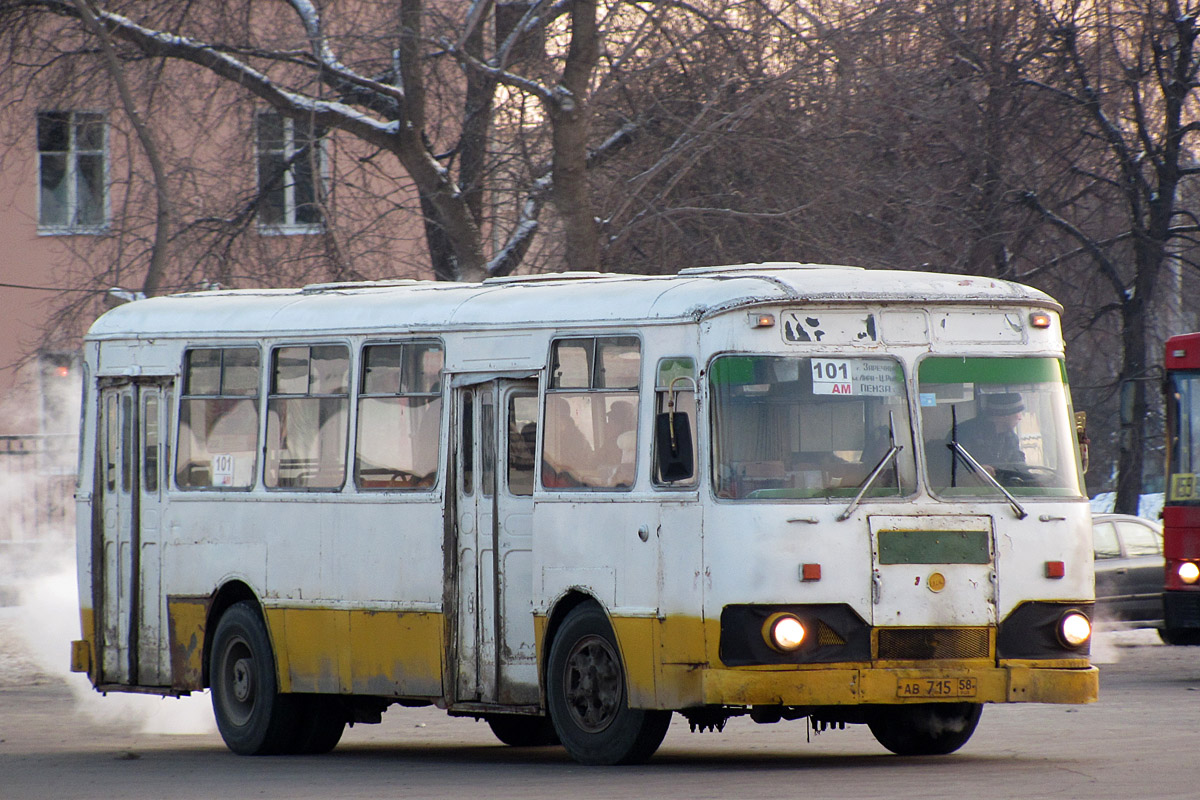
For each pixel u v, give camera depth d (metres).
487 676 43.25
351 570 46.31
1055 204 106.19
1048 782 35.34
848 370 39.16
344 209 86.12
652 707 39.03
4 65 87.94
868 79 83.31
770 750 46.25
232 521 49.69
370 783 38.75
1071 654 39.84
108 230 87.25
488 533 43.38
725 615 37.69
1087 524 40.44
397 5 82.75
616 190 82.00
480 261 83.06
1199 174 112.94
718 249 82.19
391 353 46.25
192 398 51.44
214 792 37.62
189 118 88.38
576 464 41.28
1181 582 66.44
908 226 84.88
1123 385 67.88
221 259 86.88
